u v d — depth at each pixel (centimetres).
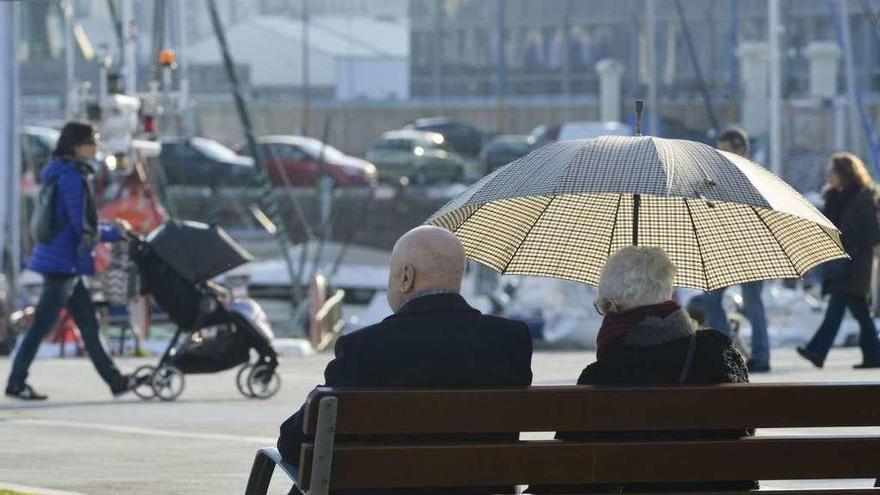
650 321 1783
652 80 16900
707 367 1772
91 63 18512
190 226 4409
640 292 1795
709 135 18812
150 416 4000
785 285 11950
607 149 1769
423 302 1675
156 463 3070
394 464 1580
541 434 3572
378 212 18850
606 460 1619
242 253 4400
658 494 1661
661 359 1769
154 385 4447
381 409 1571
